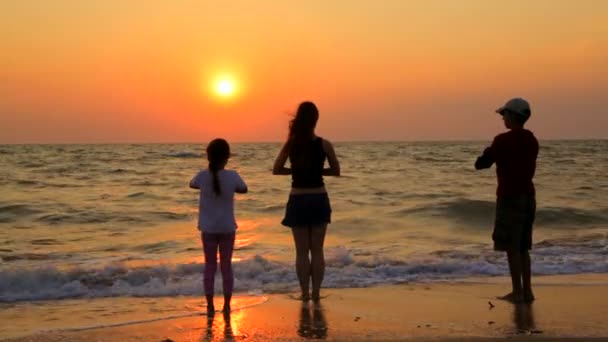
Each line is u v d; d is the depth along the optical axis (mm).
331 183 26062
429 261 9102
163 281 7793
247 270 8156
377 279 8156
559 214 15906
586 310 6316
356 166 40000
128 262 9133
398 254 10234
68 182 27094
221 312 6293
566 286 7637
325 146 6621
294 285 7695
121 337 5348
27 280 7461
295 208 6695
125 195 21484
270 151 88188
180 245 11719
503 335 5336
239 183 6383
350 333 5457
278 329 5605
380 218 15555
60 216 16062
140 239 12562
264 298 6949
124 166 40188
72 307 6570
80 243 12039
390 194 21391
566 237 12648
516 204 6539
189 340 5250
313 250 6801
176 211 17172
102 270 8031
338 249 9883
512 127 6578
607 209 16719
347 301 6809
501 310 6340
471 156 59938
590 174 30547
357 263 8992
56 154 64250
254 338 5309
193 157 56750
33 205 18000
